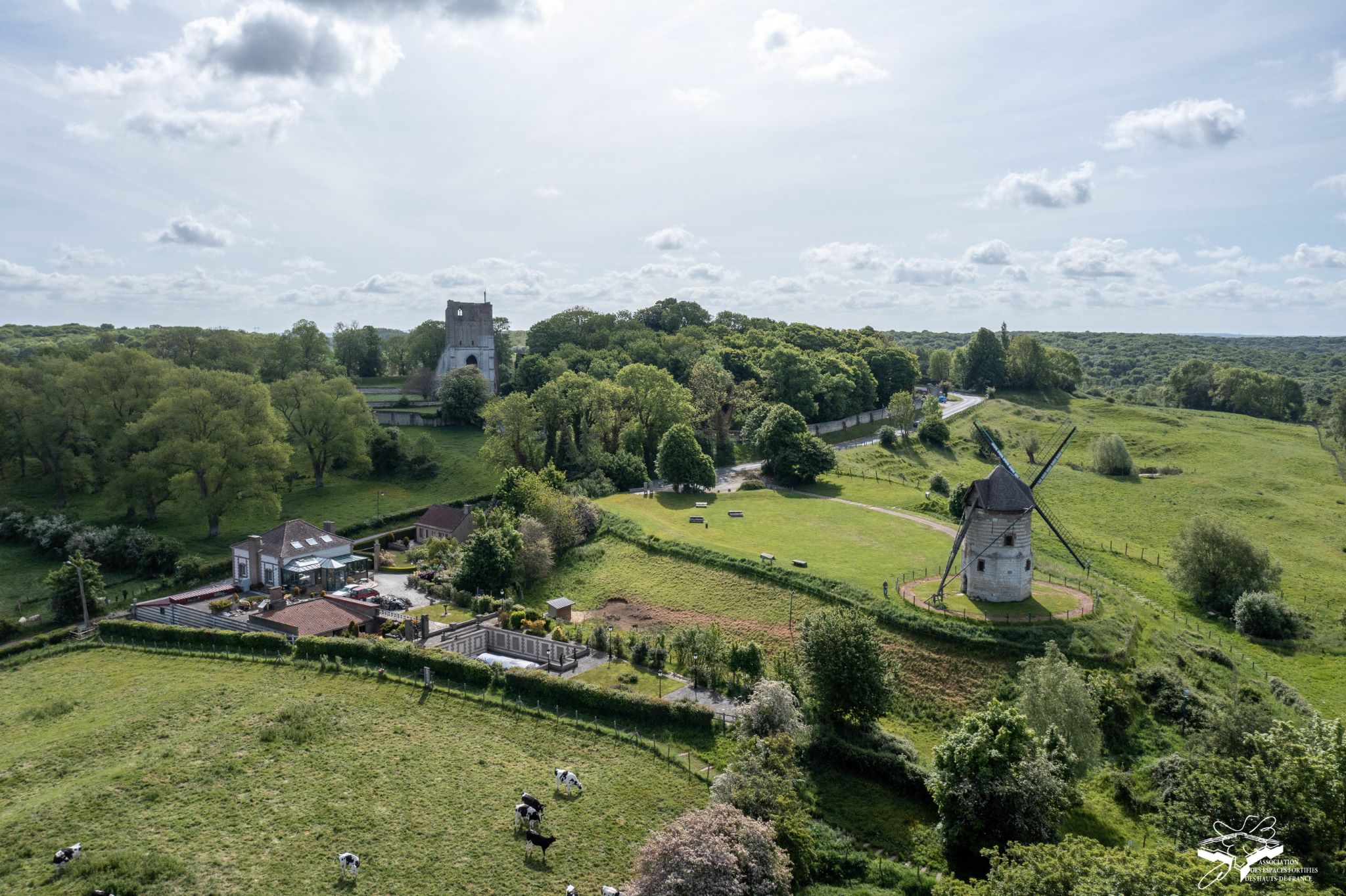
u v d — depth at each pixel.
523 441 129.88
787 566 82.88
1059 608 70.94
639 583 86.00
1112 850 35.53
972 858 46.56
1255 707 53.31
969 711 60.69
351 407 136.00
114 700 61.34
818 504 114.38
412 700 59.66
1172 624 78.00
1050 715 54.06
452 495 132.12
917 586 76.69
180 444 108.44
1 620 80.44
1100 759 56.28
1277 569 90.88
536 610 79.94
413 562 103.12
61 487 114.00
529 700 60.00
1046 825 45.69
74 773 49.22
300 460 142.88
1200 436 170.75
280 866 40.22
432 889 39.25
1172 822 44.56
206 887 38.25
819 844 46.41
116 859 39.44
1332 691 70.19
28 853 40.47
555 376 172.62
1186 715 59.72
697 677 64.38
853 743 55.88
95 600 85.88
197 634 72.56
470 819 45.25
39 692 64.25
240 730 54.31
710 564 86.19
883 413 195.88
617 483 127.44
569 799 47.94
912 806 51.06
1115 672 63.31
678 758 53.00
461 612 82.19
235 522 116.44
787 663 64.56
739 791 45.16
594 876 40.94
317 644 67.50
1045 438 173.12
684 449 121.56
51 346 154.00
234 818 44.16
